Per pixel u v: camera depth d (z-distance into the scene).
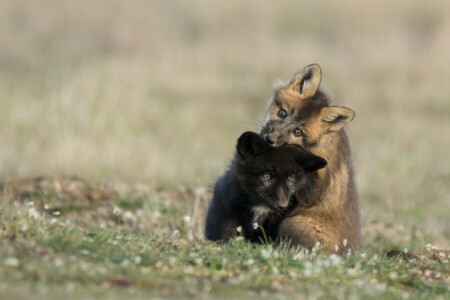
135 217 12.45
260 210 9.17
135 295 6.14
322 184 9.31
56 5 39.94
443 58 35.44
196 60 34.72
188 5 42.75
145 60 34.47
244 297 6.41
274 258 7.68
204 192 14.39
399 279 7.71
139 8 41.59
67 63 31.91
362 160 20.50
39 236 7.36
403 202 17.19
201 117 26.23
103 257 7.09
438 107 29.58
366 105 29.75
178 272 6.99
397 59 35.00
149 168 16.75
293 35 40.16
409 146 23.52
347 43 39.06
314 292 6.70
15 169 15.48
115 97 22.41
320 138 9.90
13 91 20.66
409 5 42.09
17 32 36.41
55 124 18.08
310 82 10.49
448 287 7.56
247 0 43.47
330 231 9.31
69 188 13.80
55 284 6.18
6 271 6.30
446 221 15.86
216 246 8.34
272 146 9.01
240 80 32.50
